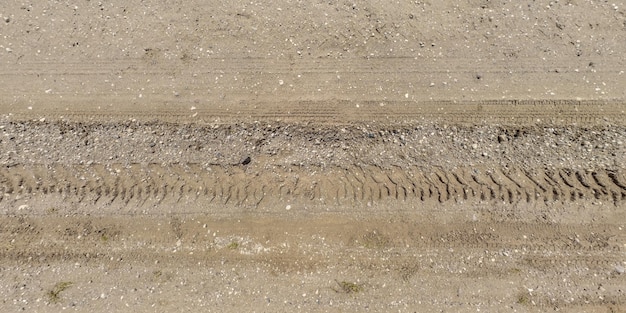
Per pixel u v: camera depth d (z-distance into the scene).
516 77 4.69
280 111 4.68
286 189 4.45
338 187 4.44
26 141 4.64
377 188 4.41
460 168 4.43
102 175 4.54
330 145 4.56
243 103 4.71
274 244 4.30
